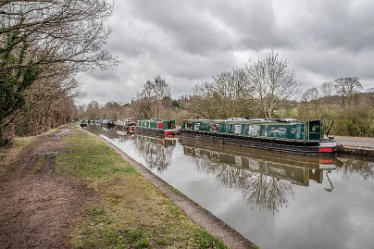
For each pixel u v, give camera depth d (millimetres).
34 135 31953
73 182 10312
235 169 16969
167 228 6414
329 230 7848
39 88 20938
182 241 5805
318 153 18688
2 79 12828
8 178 10891
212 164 18531
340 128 25453
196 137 32438
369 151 17078
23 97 15664
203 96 39812
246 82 35219
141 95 57969
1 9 10180
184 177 14336
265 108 31719
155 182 10891
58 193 8906
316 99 44406
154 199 8492
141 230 6230
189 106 44594
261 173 16000
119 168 12812
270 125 22344
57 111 47219
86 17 11078
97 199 8359
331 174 15445
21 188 9461
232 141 26516
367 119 24203
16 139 24484
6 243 5645
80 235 5957
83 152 18016
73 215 7066
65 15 10328
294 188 12570
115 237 5895
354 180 13961
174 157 21391
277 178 14734
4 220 6766
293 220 8570
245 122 25344
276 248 6750
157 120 42344
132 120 62312
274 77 31891
